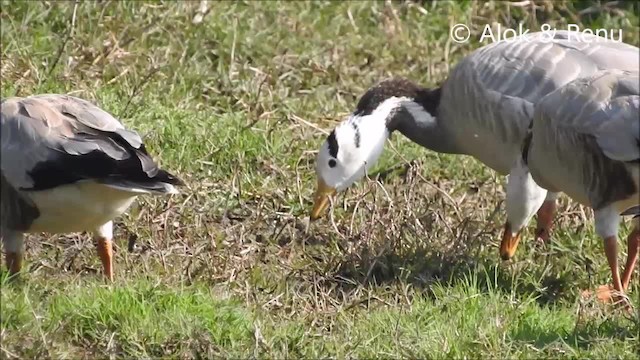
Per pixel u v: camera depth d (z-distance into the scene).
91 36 15.97
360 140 13.62
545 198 13.05
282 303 11.15
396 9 18.78
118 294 10.27
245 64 16.25
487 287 11.90
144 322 10.00
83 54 15.62
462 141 13.71
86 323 10.01
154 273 11.41
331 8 18.19
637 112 11.35
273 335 10.08
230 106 15.48
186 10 16.72
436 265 12.30
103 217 10.79
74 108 10.80
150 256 11.92
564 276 12.49
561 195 14.05
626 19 19.19
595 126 11.50
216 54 16.38
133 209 12.73
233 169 14.03
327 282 11.98
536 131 12.20
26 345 9.56
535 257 13.07
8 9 16.27
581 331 10.70
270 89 15.95
